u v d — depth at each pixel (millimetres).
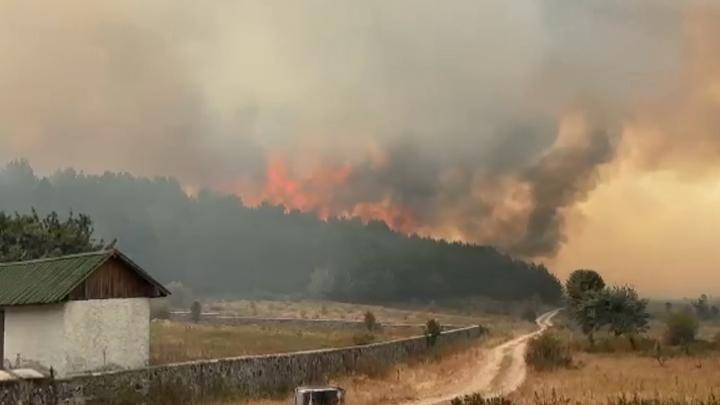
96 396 25828
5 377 25062
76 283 29484
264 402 29641
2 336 31703
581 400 28266
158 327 67000
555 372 41562
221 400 29422
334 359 39031
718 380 35344
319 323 86438
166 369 28578
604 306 61844
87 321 30047
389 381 37188
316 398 23938
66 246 49344
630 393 30062
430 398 30828
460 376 40312
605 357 51312
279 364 34406
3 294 30812
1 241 47531
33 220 50969
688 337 58594
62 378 25031
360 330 78750
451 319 124875
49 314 29703
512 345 65625
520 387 34094
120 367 30891
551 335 57375
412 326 90062
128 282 31844
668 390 31141
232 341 53656
